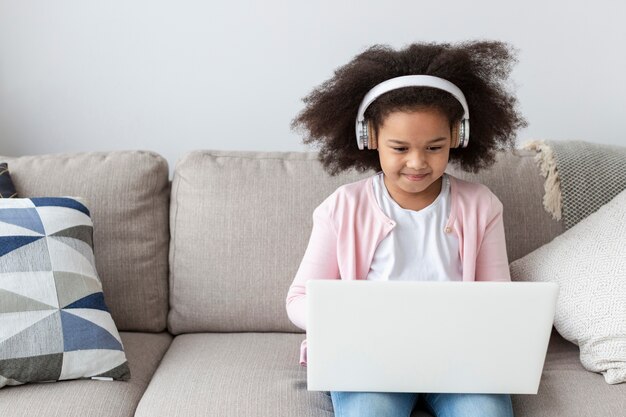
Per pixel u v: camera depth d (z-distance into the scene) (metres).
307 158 1.64
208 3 1.88
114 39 1.89
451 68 1.27
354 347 1.09
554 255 1.46
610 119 1.96
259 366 1.39
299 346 1.50
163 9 1.88
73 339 1.32
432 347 1.09
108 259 1.57
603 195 1.59
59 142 1.95
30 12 1.87
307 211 1.58
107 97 1.93
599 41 1.91
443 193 1.37
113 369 1.34
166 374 1.37
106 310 1.41
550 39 1.91
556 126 1.96
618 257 1.36
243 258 1.57
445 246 1.34
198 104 1.93
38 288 1.34
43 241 1.38
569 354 1.43
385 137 1.25
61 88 1.92
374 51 1.33
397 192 1.36
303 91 1.92
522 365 1.10
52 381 1.31
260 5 1.88
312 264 1.36
